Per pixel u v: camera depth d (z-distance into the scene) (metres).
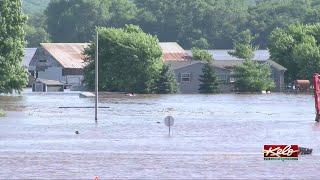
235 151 155.12
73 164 136.38
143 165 135.50
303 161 140.50
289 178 123.75
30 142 169.75
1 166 133.88
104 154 149.62
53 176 124.62
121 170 130.38
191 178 123.31
